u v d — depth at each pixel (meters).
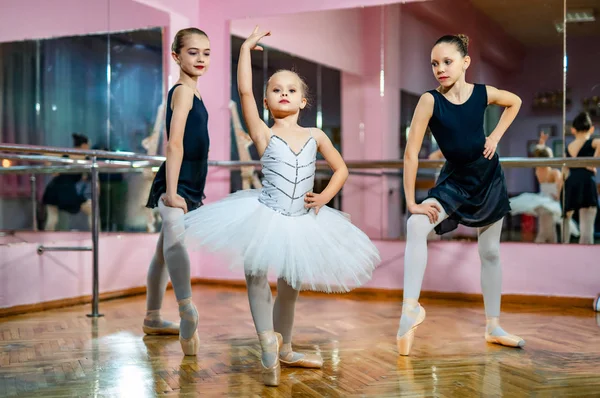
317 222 2.14
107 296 3.91
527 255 3.81
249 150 4.55
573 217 3.79
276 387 2.01
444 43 2.50
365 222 4.45
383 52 4.54
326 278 2.06
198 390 1.97
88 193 4.38
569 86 3.93
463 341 2.67
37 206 4.41
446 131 2.50
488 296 2.67
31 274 3.46
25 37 4.58
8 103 4.67
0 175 4.46
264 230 2.00
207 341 2.66
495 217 2.59
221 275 4.53
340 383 2.05
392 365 2.28
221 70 4.66
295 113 2.25
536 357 2.38
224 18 4.68
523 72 4.02
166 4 4.46
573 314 3.37
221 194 4.60
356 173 4.47
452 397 1.88
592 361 2.32
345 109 4.78
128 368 2.24
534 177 3.88
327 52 4.62
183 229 2.30
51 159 3.62
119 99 4.49
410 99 4.49
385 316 3.27
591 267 3.68
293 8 4.59
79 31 4.54
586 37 3.90
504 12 4.07
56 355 2.43
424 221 2.52
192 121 2.54
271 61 4.63
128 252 4.09
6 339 2.72
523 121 4.00
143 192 4.26
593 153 3.88
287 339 2.27
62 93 4.61
